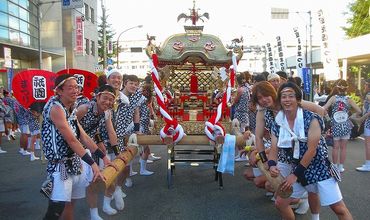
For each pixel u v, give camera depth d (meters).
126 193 6.11
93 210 4.61
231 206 5.43
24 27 22.41
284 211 3.80
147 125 6.77
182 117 6.86
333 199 3.52
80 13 28.56
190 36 6.82
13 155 9.84
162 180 6.96
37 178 7.17
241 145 5.69
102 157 4.05
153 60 6.05
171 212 5.17
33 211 5.21
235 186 6.49
